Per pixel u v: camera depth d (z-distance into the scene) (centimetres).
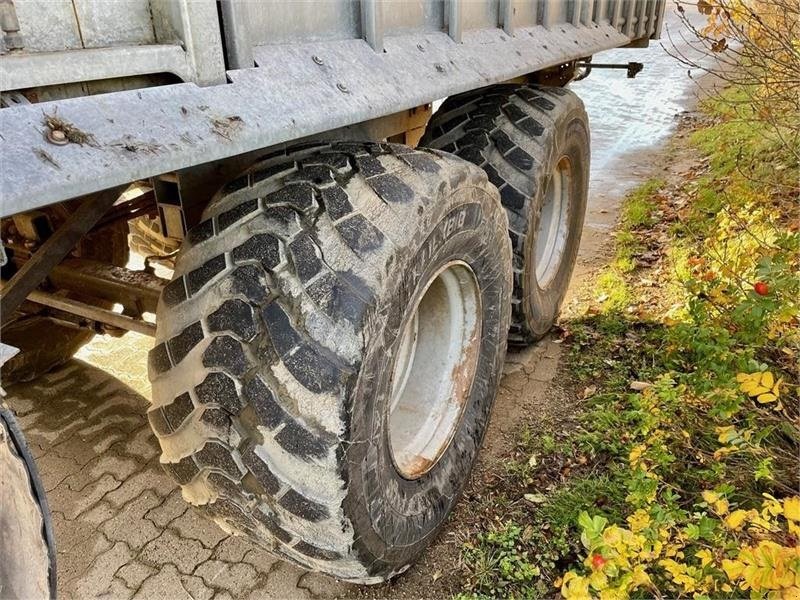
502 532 232
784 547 163
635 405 272
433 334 232
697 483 234
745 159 515
